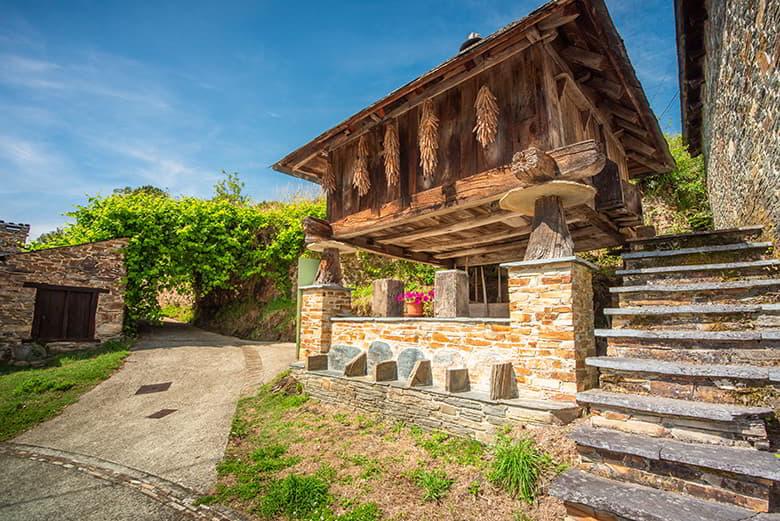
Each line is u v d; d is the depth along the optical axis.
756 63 3.85
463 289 4.95
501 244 7.62
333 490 3.26
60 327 9.56
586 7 3.37
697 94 7.08
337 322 6.23
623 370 3.10
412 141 5.32
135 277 10.86
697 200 8.80
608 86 4.66
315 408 5.45
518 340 3.85
